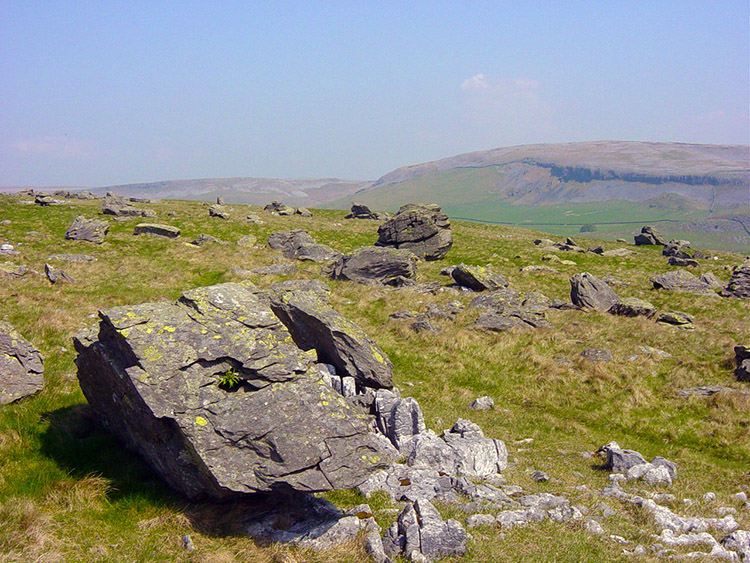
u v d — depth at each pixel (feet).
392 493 43.83
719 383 88.12
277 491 36.29
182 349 40.06
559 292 163.84
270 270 163.94
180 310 43.62
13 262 136.56
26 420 45.14
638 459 58.95
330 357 67.67
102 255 166.20
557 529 41.29
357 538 36.19
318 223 291.99
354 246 229.66
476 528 39.70
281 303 69.87
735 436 71.92
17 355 50.31
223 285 47.75
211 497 39.11
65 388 54.03
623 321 125.80
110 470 41.83
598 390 87.25
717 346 106.01
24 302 91.56
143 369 38.22
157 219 245.04
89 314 90.94
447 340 107.55
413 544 35.45
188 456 38.11
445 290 155.53
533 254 233.35
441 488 45.75
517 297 142.51
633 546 39.47
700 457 67.77
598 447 68.74
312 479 36.06
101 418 47.16
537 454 63.31
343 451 37.76
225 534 36.70
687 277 172.35
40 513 35.17
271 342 43.06
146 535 35.58
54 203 259.39
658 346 107.76
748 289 161.38
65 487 38.63
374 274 162.50
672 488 54.29
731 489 57.57
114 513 37.42
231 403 38.68
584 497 49.14
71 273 132.67
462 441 54.49
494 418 76.13
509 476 53.11
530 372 94.99
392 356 99.76
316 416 38.99
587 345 107.55
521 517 42.22
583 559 36.27
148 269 150.61
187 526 36.73
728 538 41.45
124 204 260.62
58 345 70.95
